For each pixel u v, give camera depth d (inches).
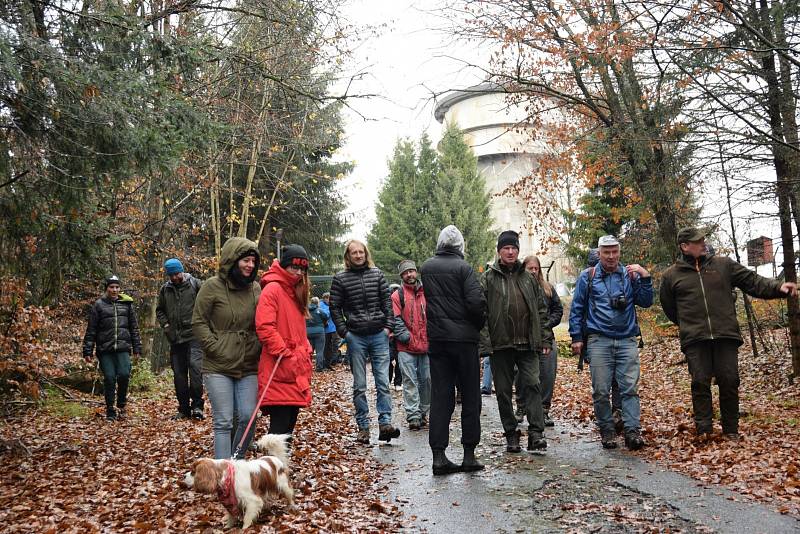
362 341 363.9
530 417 323.9
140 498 260.7
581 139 631.8
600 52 474.3
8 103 312.8
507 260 322.0
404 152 2217.0
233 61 586.9
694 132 421.7
